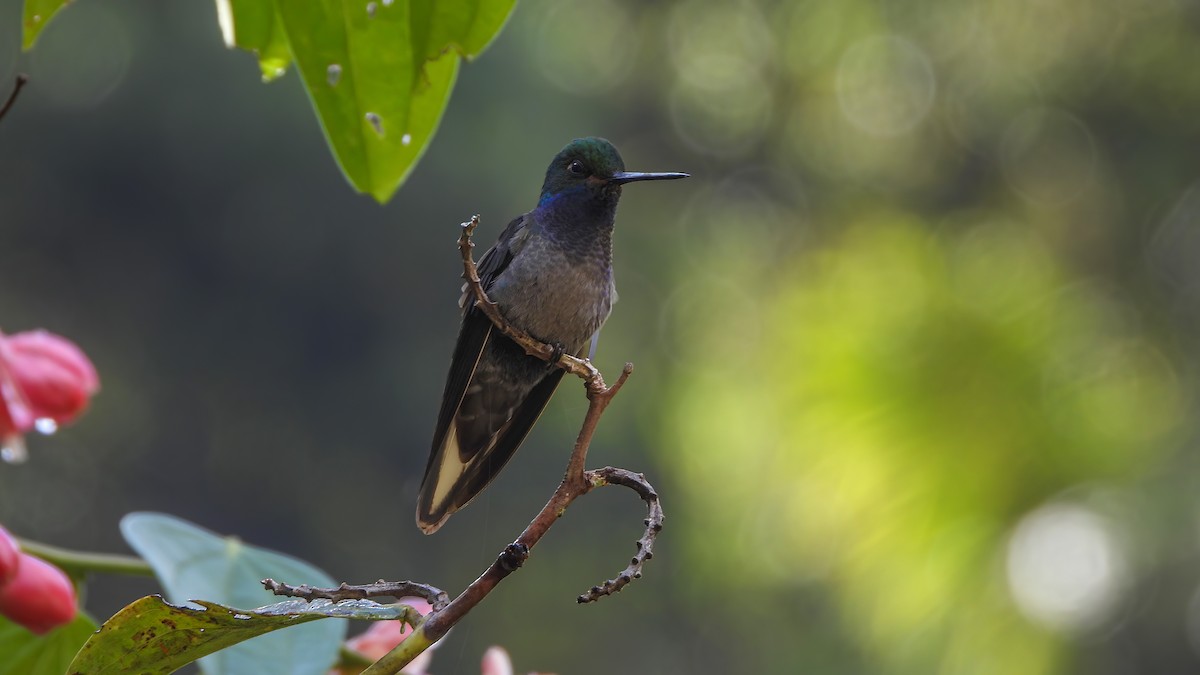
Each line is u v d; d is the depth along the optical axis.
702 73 22.70
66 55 23.80
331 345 25.52
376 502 25.81
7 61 23.67
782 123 20.28
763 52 20.55
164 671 2.36
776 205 20.17
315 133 24.53
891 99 15.86
